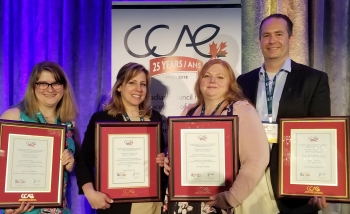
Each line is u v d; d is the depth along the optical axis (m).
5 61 3.24
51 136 2.10
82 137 3.18
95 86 3.20
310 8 3.11
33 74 2.16
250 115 1.91
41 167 2.06
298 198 2.02
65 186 2.20
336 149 1.94
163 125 2.84
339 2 3.07
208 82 2.01
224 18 2.82
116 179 2.10
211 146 1.92
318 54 3.03
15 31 3.26
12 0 3.28
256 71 2.52
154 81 2.84
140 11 2.84
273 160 2.15
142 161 2.13
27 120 2.14
